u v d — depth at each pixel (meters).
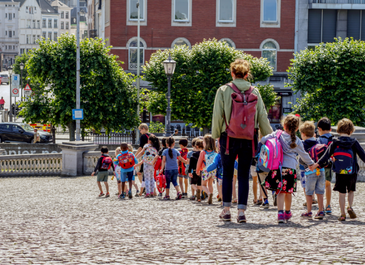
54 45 29.75
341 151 7.27
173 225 6.92
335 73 29.78
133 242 5.65
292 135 6.87
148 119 42.09
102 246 5.46
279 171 6.82
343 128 7.32
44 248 5.44
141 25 42.59
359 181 15.00
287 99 43.00
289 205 7.14
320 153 7.53
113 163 12.84
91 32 54.59
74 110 26.02
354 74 30.00
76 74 28.44
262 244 5.23
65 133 42.44
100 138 32.34
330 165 7.92
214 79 32.03
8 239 6.12
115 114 30.50
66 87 29.41
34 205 10.85
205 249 5.07
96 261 4.69
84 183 16.92
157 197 12.26
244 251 4.91
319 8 42.16
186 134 34.00
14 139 36.81
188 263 4.48
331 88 30.73
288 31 43.12
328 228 6.29
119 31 42.53
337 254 4.70
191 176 11.00
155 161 12.17
